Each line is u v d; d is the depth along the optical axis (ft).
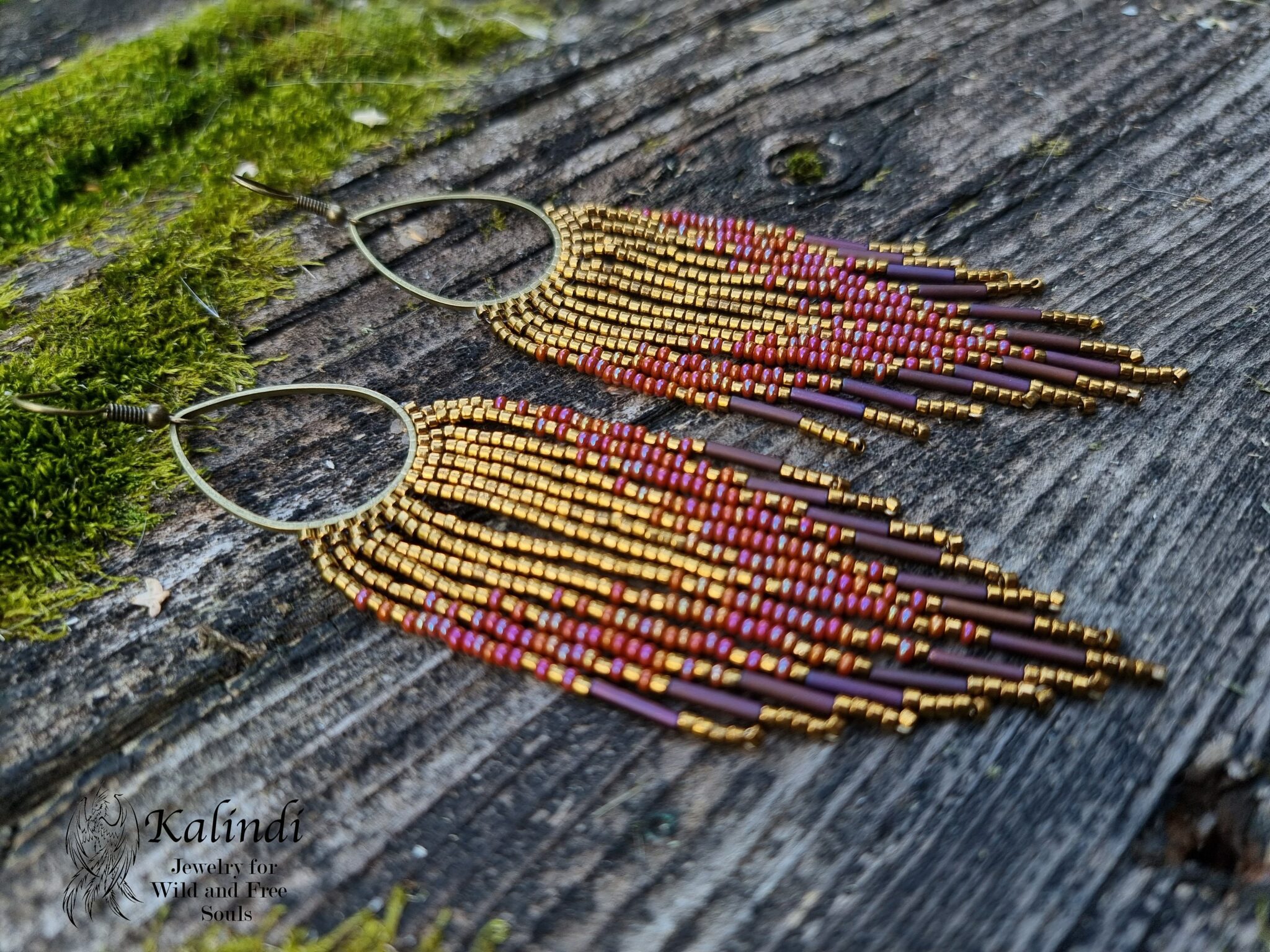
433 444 0.40
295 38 0.56
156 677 0.34
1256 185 0.47
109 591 0.35
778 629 0.35
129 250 0.45
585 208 0.47
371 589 0.36
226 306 0.44
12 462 0.37
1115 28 0.56
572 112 0.52
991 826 0.31
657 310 0.45
